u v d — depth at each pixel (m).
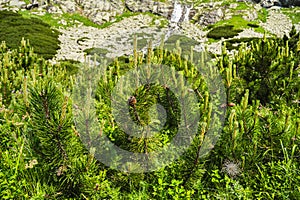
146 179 3.89
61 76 6.60
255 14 38.16
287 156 3.93
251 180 3.90
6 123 4.03
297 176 3.85
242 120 4.05
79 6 39.22
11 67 6.49
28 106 3.66
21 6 36.12
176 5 41.84
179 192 3.61
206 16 38.25
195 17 39.22
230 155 3.91
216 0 41.75
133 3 41.97
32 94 3.33
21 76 5.70
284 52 5.90
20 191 3.54
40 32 30.95
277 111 5.28
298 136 4.14
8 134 4.00
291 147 4.12
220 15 37.66
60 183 3.61
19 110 3.78
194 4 42.25
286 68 5.69
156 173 3.81
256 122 4.07
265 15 39.22
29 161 3.50
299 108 5.46
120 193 3.75
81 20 37.56
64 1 38.47
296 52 6.22
